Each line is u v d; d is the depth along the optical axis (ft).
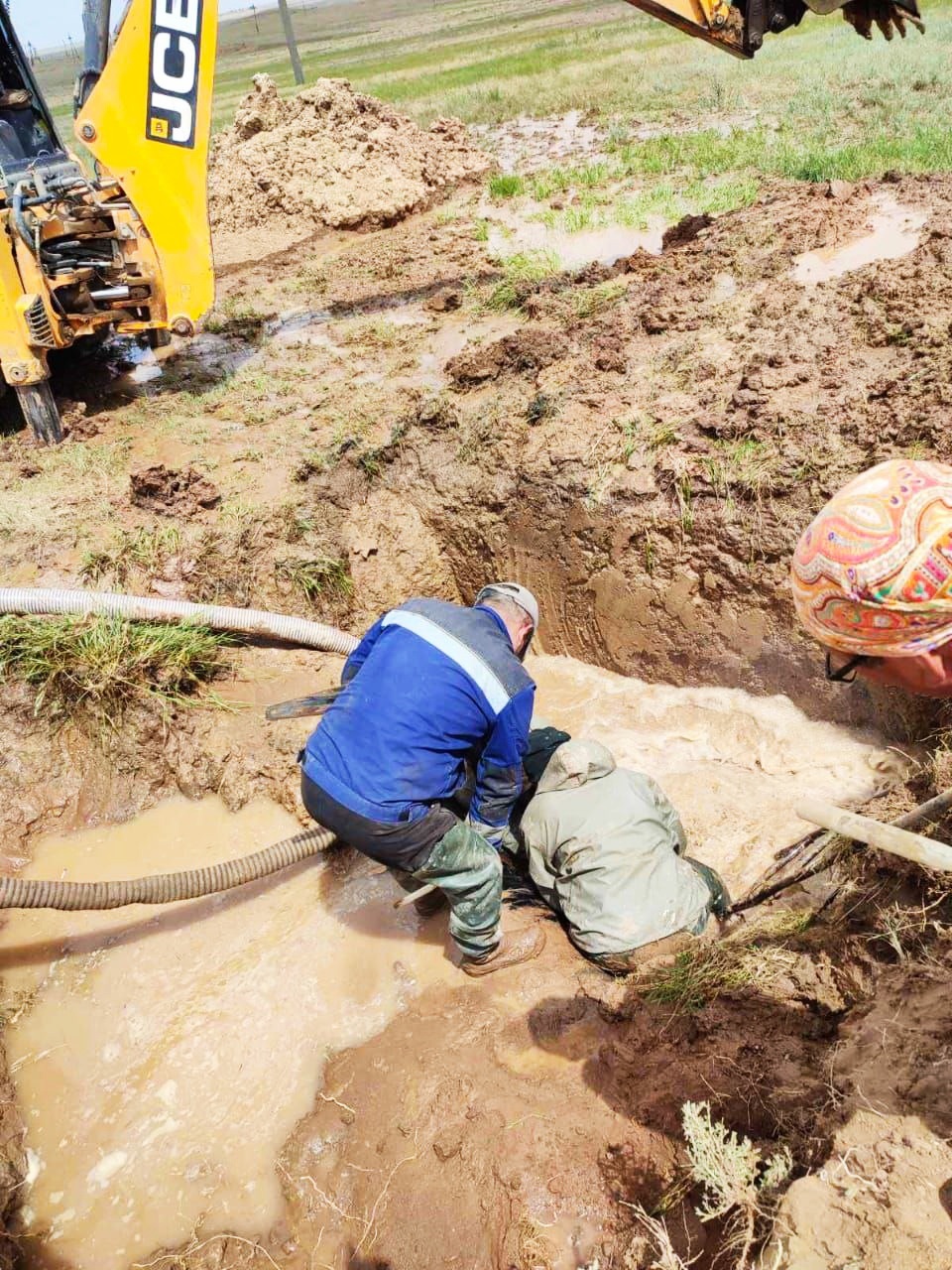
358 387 22.13
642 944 11.50
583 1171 9.97
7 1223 10.97
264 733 15.80
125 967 13.51
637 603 17.04
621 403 18.45
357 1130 11.16
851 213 23.13
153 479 18.62
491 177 36.32
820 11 18.02
